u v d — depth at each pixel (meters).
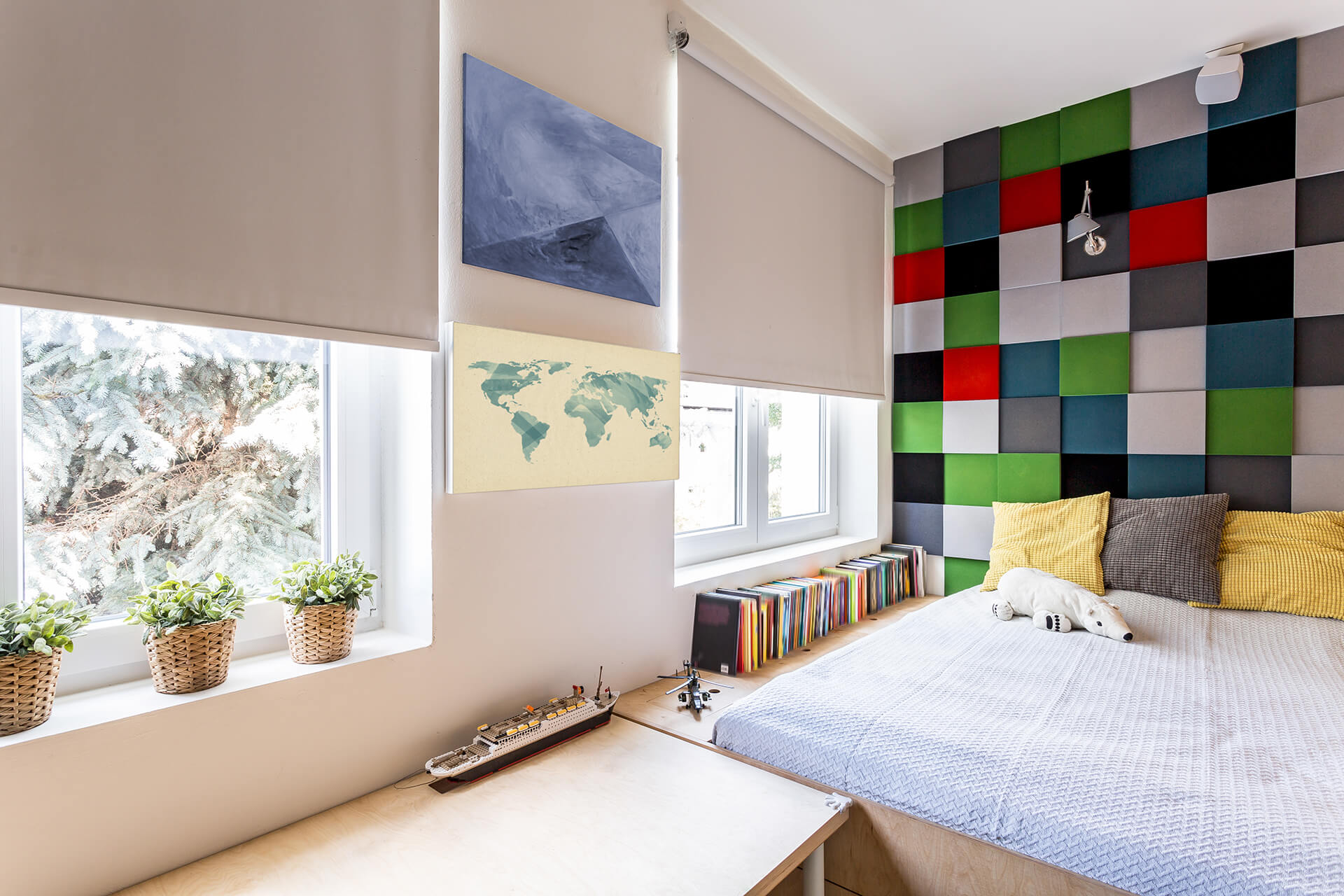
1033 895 1.11
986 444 2.86
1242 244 2.30
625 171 1.78
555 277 1.61
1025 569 2.20
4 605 1.00
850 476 3.17
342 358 1.41
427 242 1.34
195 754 1.06
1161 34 2.18
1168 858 0.98
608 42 1.76
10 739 0.92
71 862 0.95
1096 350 2.59
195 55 1.04
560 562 1.64
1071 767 1.17
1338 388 2.15
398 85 1.30
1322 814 1.01
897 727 1.34
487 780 1.33
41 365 1.04
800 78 2.44
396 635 1.43
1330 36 2.16
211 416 1.24
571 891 1.00
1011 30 2.15
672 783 1.33
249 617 1.29
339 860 1.07
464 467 1.39
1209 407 2.36
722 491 2.54
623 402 1.75
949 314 2.96
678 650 2.00
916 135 2.90
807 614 2.22
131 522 1.14
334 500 1.41
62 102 0.92
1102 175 2.58
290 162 1.14
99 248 0.94
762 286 2.31
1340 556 2.01
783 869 1.07
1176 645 1.80
